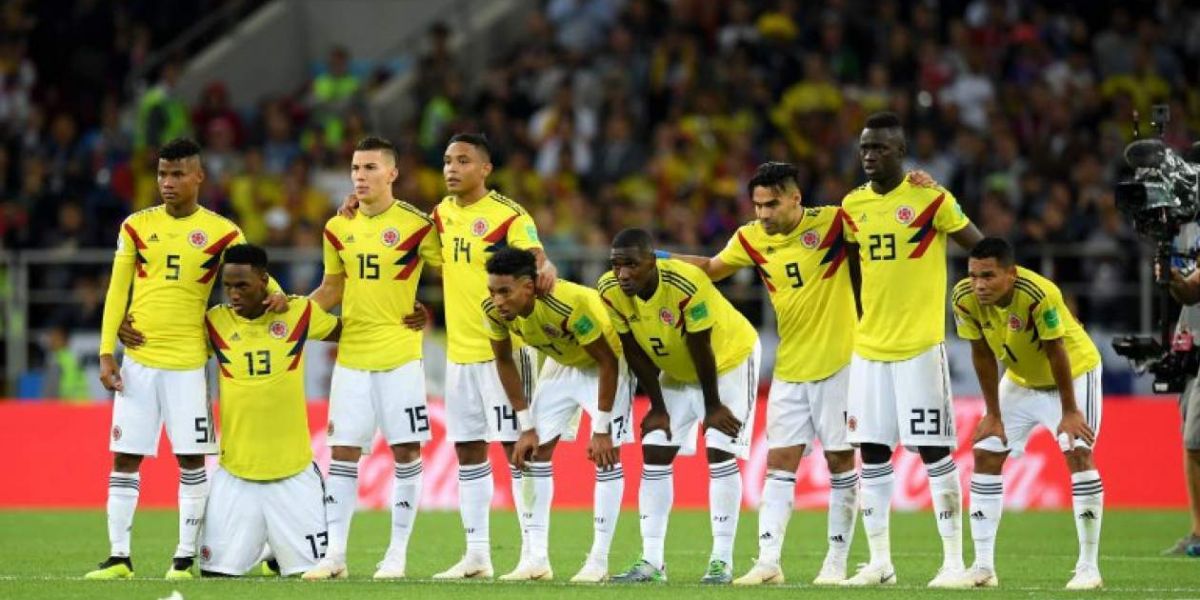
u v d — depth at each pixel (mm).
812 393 39625
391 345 40719
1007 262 37375
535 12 93750
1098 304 71500
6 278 75000
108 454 65562
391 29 96438
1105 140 82500
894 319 38750
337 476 40688
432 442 64812
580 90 87375
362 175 40656
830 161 80188
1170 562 45781
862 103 83562
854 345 39375
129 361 41000
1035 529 56156
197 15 96000
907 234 38562
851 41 88250
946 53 87938
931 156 80188
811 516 61438
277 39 95688
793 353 39812
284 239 75625
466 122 83875
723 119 83562
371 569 44188
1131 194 39969
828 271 39500
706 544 51594
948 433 38719
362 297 40812
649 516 39750
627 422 40625
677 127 82500
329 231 41344
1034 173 79625
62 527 56125
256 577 40688
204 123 85438
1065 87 85750
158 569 43094
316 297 41625
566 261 74000
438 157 83125
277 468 40688
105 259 72438
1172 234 40344
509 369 39500
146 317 40938
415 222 41062
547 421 40719
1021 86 86250
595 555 39969
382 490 64062
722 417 38906
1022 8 91938
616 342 40281
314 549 40781
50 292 73750
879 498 39344
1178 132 84188
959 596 36219
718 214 76500
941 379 38625
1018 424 40375
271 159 85375
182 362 40844
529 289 38156
